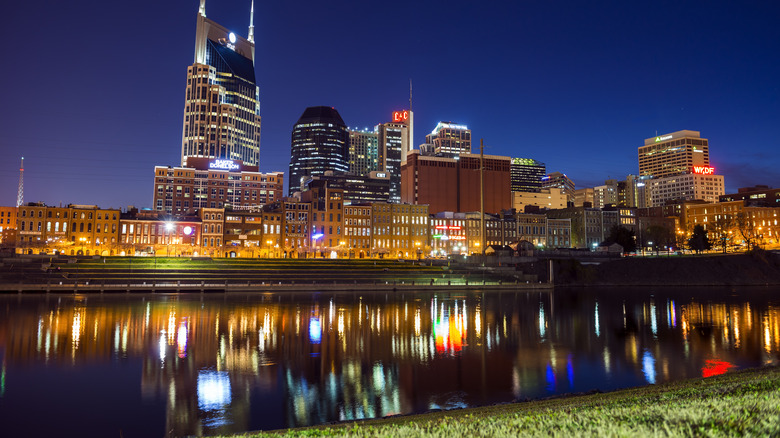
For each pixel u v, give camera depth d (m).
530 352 55.34
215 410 34.81
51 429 30.94
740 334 68.12
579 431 11.84
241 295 113.44
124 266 133.62
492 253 173.75
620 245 184.88
